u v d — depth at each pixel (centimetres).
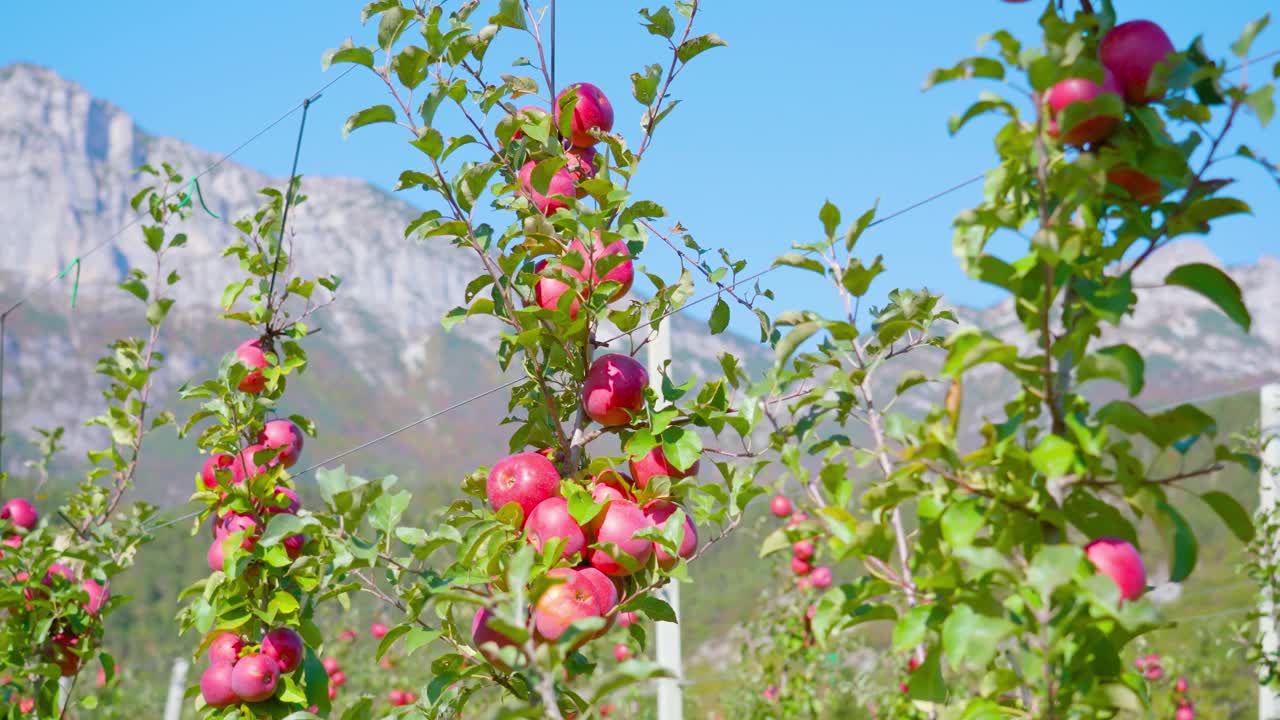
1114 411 199
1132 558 198
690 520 322
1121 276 205
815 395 269
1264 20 195
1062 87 207
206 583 405
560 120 347
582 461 337
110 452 563
